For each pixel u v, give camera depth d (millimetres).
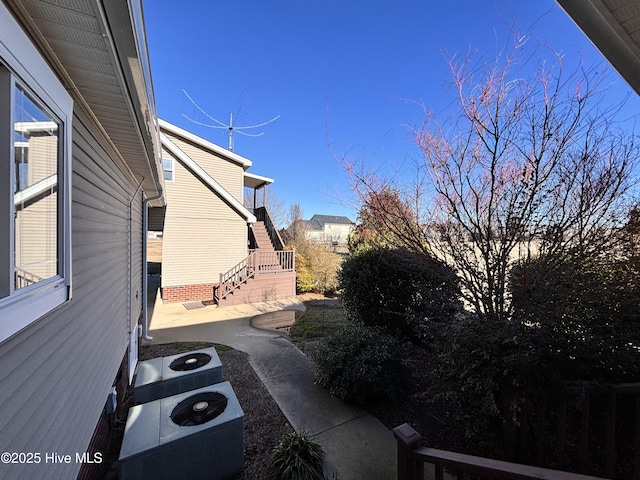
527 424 2299
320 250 12734
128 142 3037
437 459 1516
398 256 3752
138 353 5336
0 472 1104
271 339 6219
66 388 1765
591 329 2307
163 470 2225
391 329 4922
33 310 1266
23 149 1201
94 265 2418
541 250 2475
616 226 2312
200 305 9312
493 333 2324
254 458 2768
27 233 1243
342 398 3645
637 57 1836
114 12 1219
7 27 1059
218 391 2951
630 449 2229
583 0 1585
